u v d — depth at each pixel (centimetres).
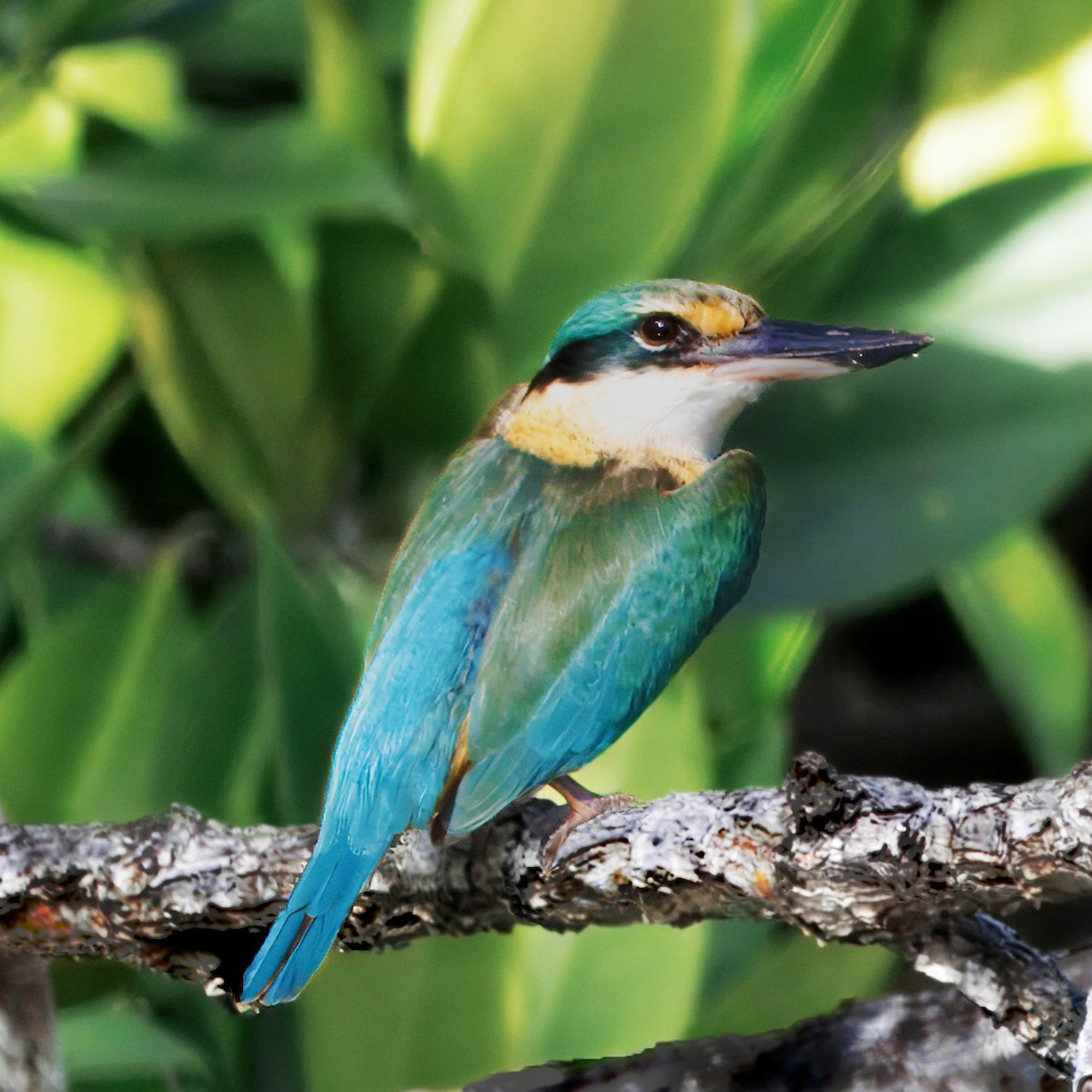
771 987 584
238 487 594
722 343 585
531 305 591
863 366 584
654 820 576
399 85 598
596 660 580
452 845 579
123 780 592
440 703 579
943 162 594
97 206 589
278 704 585
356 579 593
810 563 590
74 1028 589
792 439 591
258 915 579
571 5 589
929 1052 577
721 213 592
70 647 593
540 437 584
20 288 601
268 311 593
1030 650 597
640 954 586
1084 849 571
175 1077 589
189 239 593
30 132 600
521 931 586
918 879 573
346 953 584
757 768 591
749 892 575
